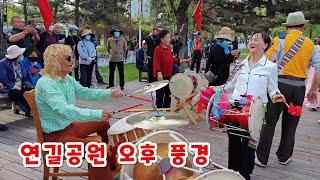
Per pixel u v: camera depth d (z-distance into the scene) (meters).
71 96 3.46
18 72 6.31
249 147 3.50
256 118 3.19
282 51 4.21
